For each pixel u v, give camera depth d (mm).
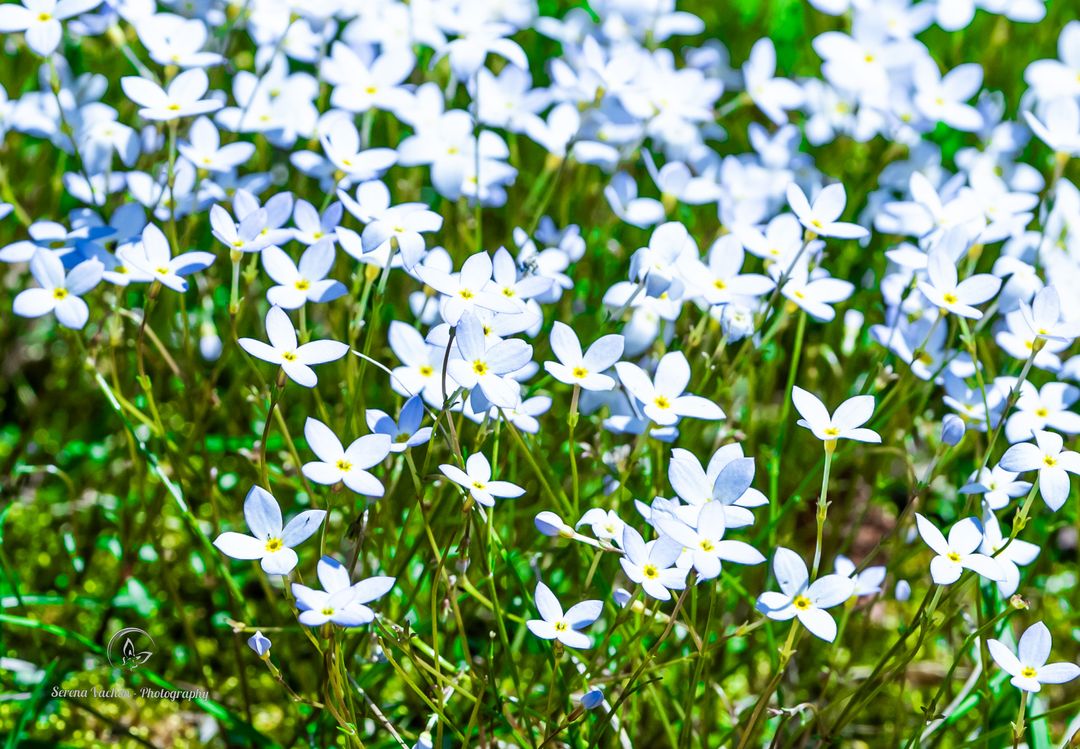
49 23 363
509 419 341
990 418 357
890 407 385
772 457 369
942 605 342
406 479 379
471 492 319
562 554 363
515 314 331
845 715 343
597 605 324
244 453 364
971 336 352
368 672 352
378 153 364
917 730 339
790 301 359
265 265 337
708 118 411
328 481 317
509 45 389
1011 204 391
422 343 345
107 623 385
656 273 344
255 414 395
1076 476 395
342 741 361
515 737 340
